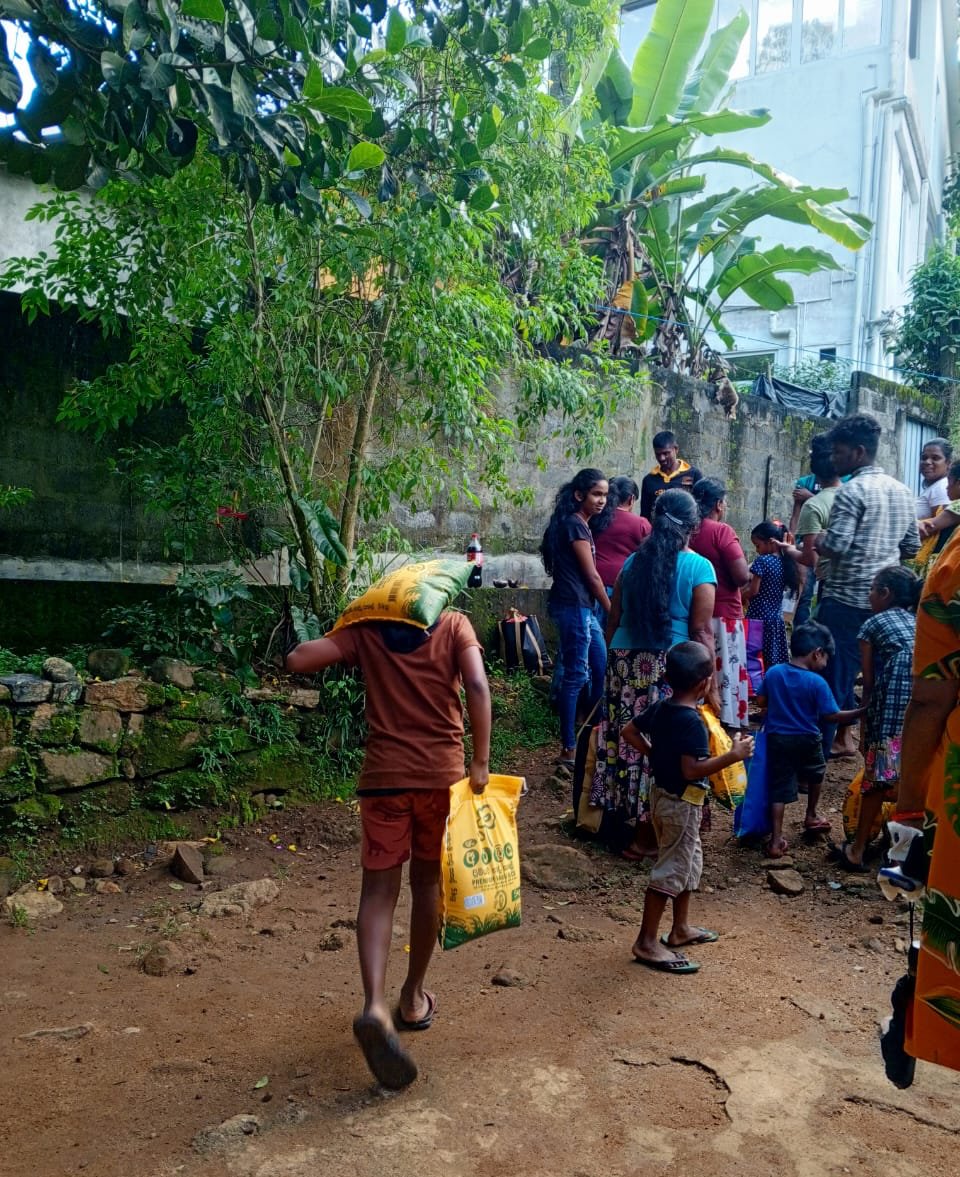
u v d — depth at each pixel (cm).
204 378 513
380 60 516
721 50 1191
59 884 431
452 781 299
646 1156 257
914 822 230
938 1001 210
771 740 487
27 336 553
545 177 594
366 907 290
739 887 457
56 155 321
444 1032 320
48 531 562
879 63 1545
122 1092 281
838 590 547
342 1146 257
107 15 307
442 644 306
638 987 354
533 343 772
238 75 324
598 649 616
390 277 536
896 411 1261
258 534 620
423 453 596
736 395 991
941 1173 252
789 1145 262
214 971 362
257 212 504
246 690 528
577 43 639
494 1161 253
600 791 484
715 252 1171
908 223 1756
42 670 463
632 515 653
